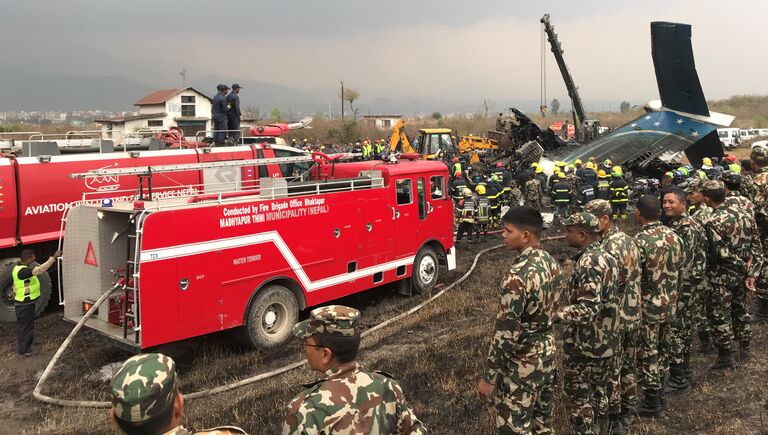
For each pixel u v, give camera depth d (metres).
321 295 8.92
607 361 4.58
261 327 8.02
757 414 5.23
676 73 22.78
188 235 7.15
